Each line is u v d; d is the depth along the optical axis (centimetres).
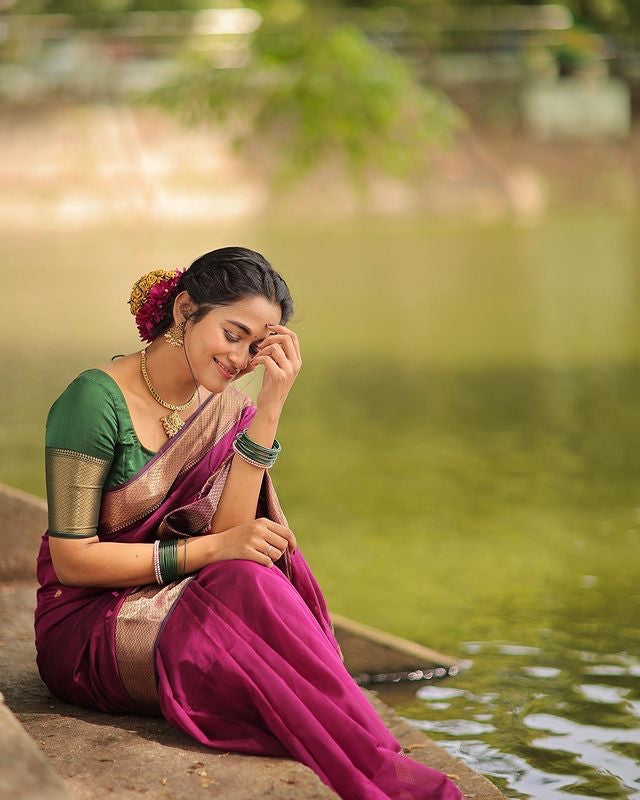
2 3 4191
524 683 595
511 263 2647
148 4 4203
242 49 2517
